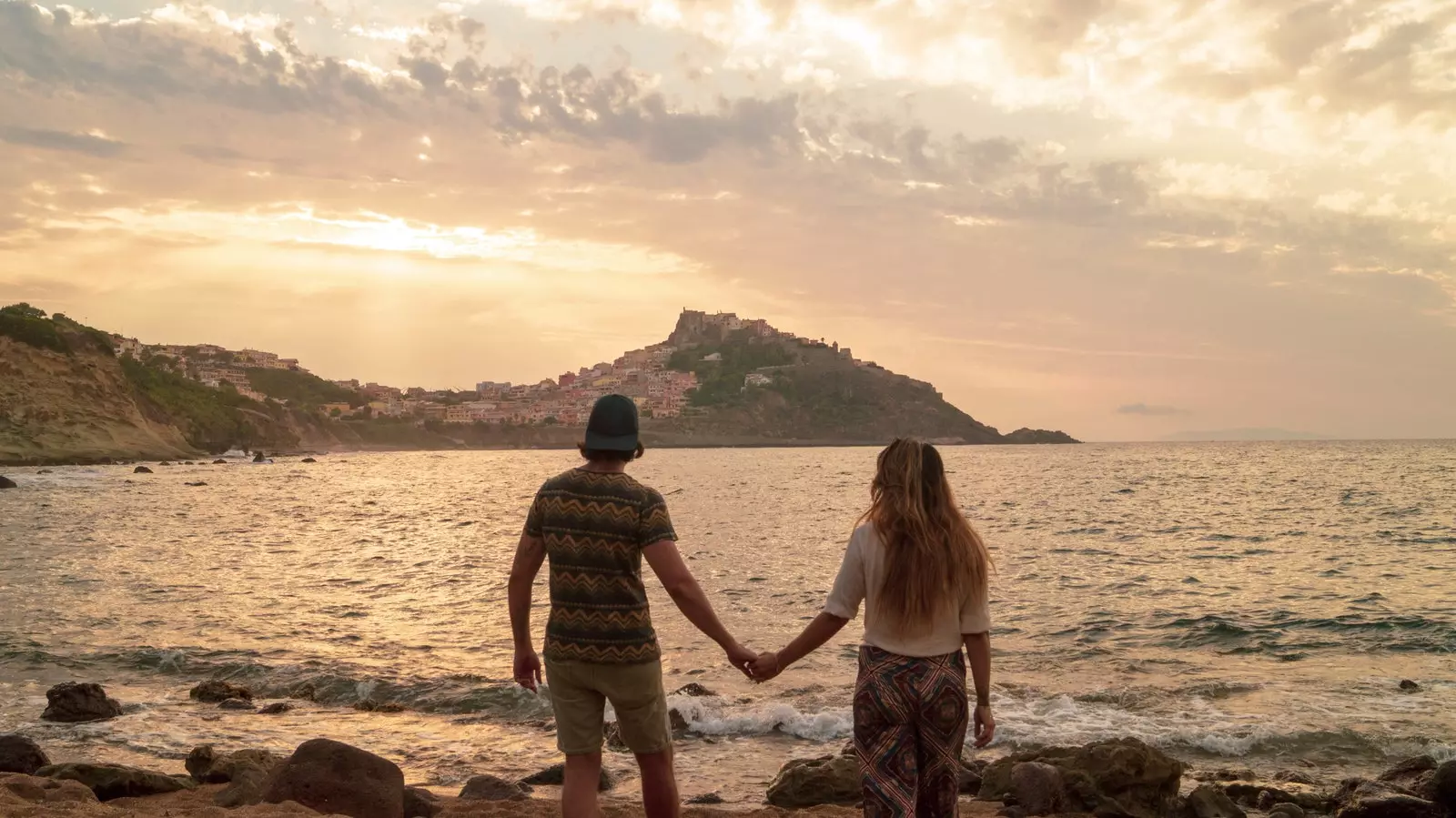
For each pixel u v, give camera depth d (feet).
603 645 12.74
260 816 21.20
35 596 68.39
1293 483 244.22
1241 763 32.35
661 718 13.35
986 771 27.78
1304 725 35.99
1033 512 158.10
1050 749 27.94
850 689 42.29
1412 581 75.61
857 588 12.72
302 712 39.52
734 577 84.28
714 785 30.42
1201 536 116.26
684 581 12.71
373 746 34.71
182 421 526.16
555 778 30.25
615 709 13.14
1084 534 120.06
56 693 37.63
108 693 41.83
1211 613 61.67
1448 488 215.92
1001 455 644.69
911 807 12.10
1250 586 74.38
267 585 75.92
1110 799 25.36
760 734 36.45
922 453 12.92
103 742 34.04
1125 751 26.16
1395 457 481.87
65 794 22.58
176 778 26.40
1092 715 37.91
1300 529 123.44
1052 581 78.89
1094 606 65.72
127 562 89.81
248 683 44.27
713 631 12.88
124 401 419.33
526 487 275.39
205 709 39.47
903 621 12.42
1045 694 41.34
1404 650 50.11
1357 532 117.60
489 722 38.14
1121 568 86.99
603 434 12.89
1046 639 54.85
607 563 12.76
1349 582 75.31
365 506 187.01
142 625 57.57
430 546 109.70
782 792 27.40
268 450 626.23
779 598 71.87
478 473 392.47
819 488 271.28
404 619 60.95
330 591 72.84
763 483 300.61
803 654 13.03
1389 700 39.83
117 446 387.34
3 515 149.89
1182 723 36.55
